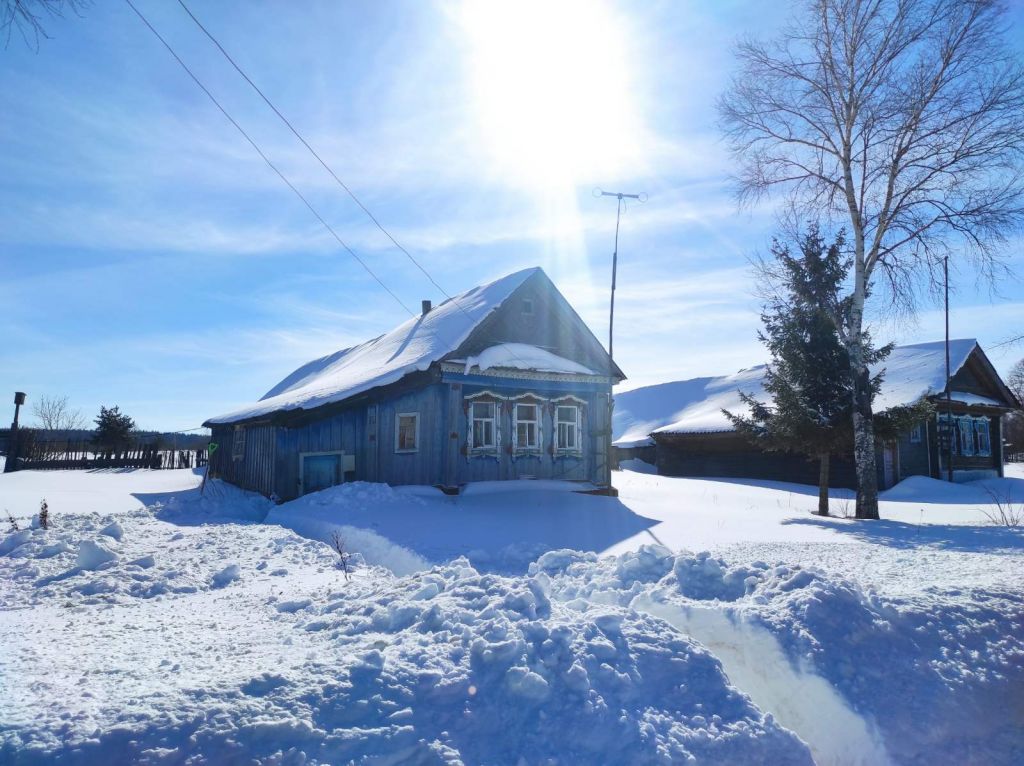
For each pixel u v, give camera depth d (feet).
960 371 92.68
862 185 51.88
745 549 30.53
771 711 14.92
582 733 11.44
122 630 17.48
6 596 22.30
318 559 30.22
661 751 11.41
